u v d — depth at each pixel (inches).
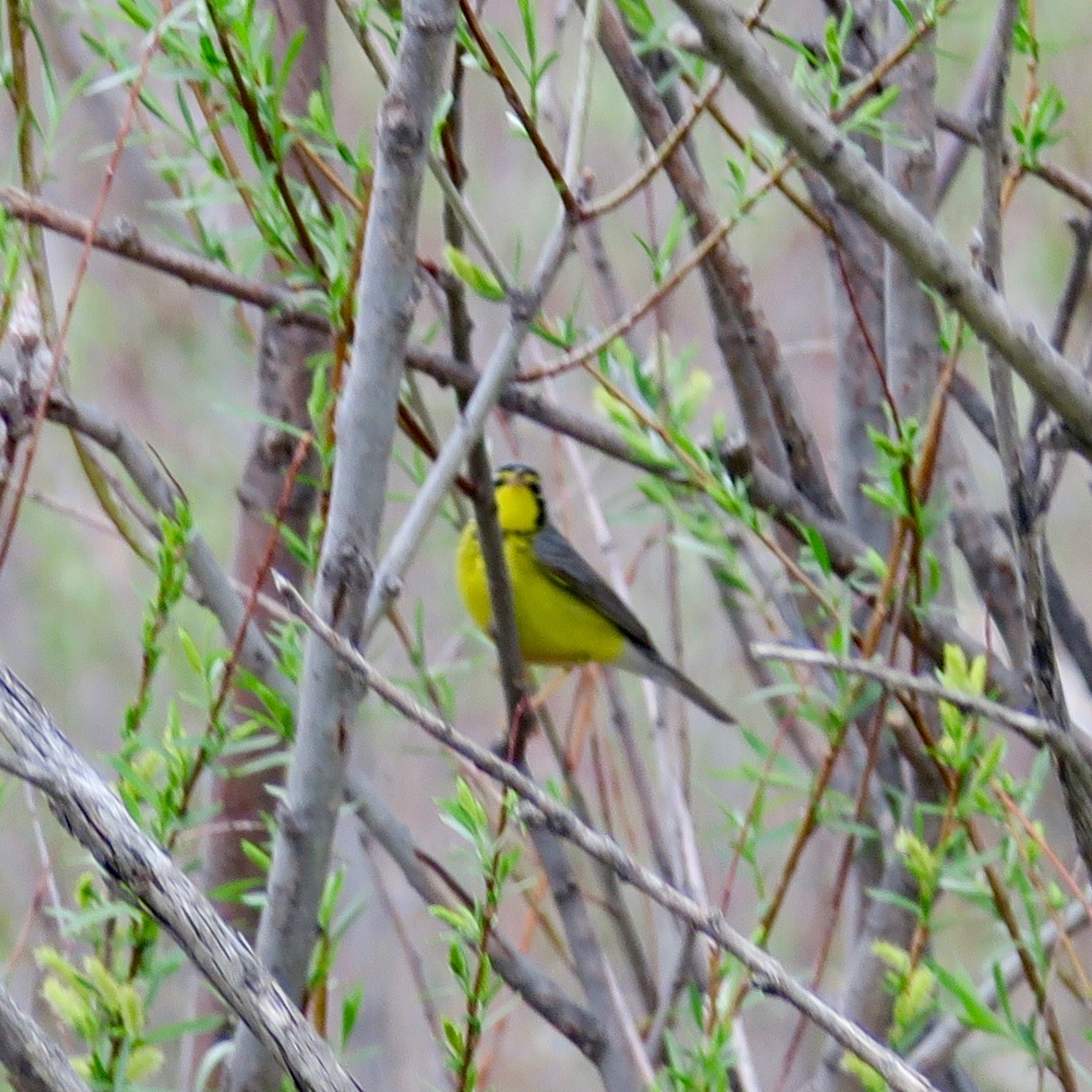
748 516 248.8
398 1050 396.2
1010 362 194.5
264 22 276.8
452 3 189.8
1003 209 237.6
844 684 232.8
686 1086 205.0
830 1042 245.8
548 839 258.5
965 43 520.7
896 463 232.1
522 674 265.9
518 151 582.9
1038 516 202.4
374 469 200.4
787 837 301.0
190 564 233.3
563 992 251.3
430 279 289.7
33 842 462.0
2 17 267.3
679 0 172.1
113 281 595.5
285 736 226.1
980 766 220.1
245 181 243.8
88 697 548.1
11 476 211.9
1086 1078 204.7
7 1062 133.8
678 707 314.2
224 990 144.2
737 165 251.4
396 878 484.7
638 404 281.9
